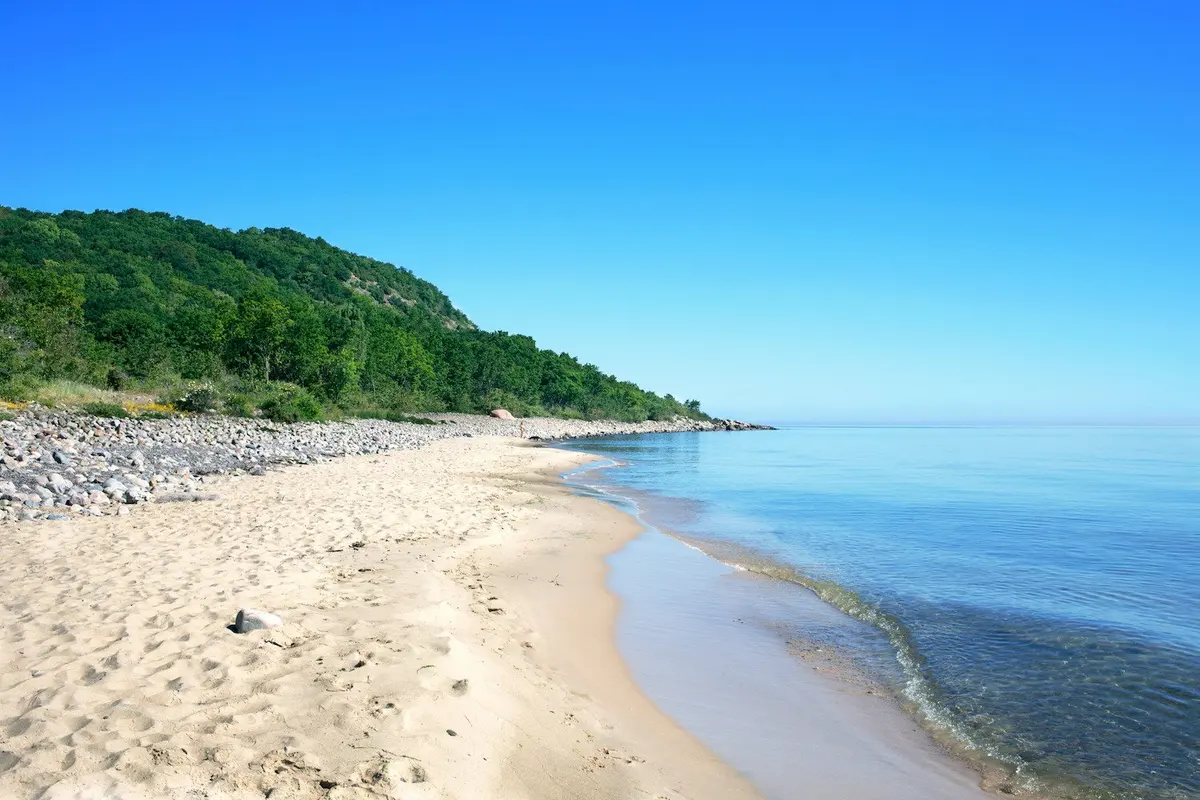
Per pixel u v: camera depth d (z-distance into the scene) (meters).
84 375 36.69
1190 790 6.01
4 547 10.57
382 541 12.81
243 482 19.00
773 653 9.09
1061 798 5.89
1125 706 7.60
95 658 6.24
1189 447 87.25
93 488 15.22
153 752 4.52
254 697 5.55
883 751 6.59
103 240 99.88
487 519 16.45
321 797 4.27
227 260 115.38
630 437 86.00
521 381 99.38
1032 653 9.18
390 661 6.47
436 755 4.97
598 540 15.91
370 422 51.31
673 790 5.52
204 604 8.02
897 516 21.62
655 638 9.48
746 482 32.44
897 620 10.51
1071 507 24.55
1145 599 11.80
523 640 8.59
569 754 5.73
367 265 153.62
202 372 45.91
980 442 105.38
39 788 4.04
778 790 5.81
